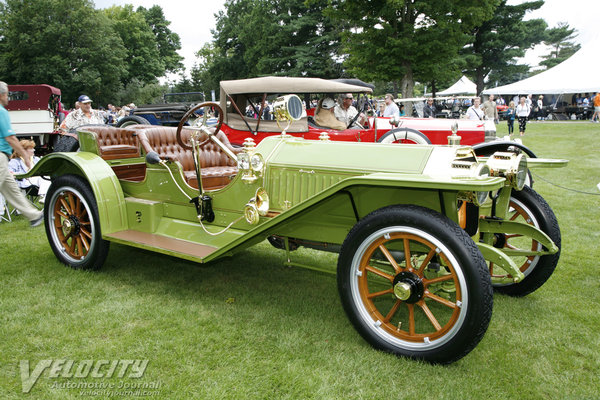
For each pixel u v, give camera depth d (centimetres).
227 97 624
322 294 342
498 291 345
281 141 323
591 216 560
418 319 300
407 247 237
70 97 3862
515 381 230
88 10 3728
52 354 254
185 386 225
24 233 506
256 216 293
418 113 1282
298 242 337
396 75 1703
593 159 1049
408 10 1647
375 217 238
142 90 3744
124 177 413
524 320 298
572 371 240
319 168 290
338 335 276
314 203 245
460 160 250
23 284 352
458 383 225
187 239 341
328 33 3344
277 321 295
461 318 219
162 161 353
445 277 230
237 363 245
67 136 782
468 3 1631
